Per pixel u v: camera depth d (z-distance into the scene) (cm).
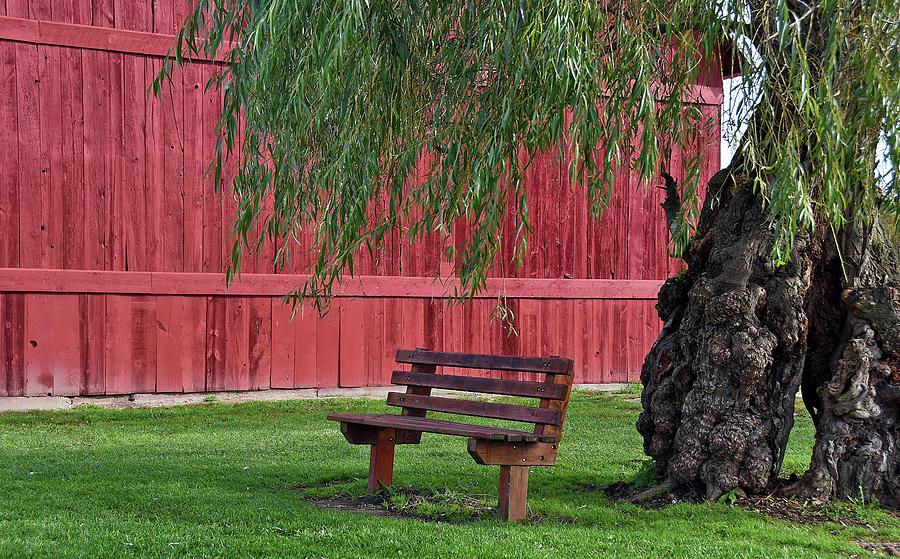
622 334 1414
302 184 545
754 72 473
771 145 532
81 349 1125
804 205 446
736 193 586
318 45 453
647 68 473
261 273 1210
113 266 1142
